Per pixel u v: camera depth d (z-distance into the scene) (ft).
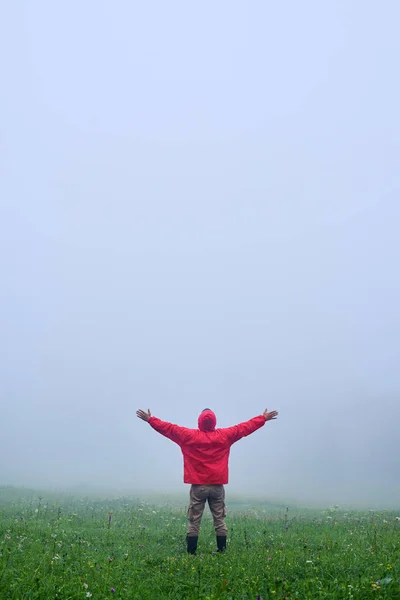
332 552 31.65
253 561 28.73
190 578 25.95
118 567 27.48
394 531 42.65
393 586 23.21
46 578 24.20
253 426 36.99
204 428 36.78
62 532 39.65
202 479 35.73
